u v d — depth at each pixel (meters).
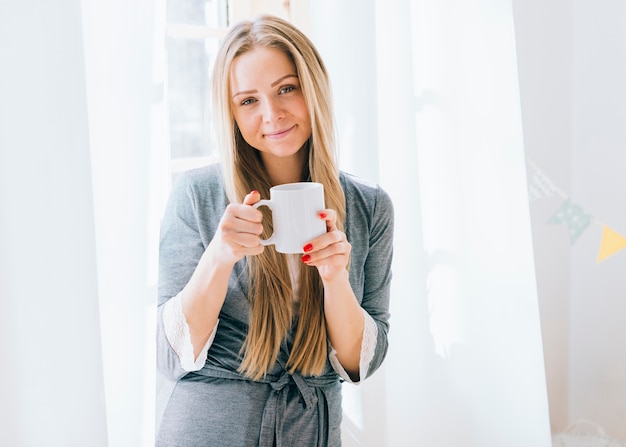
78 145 0.90
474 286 1.36
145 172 0.99
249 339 1.09
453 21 1.30
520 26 1.61
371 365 1.14
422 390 1.38
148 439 1.02
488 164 1.33
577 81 1.73
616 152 1.71
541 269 1.75
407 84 1.30
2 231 0.88
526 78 1.64
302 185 1.00
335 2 1.28
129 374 1.01
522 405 1.37
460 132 1.32
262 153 1.15
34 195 0.88
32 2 0.86
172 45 1.44
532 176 1.69
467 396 1.39
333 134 1.14
